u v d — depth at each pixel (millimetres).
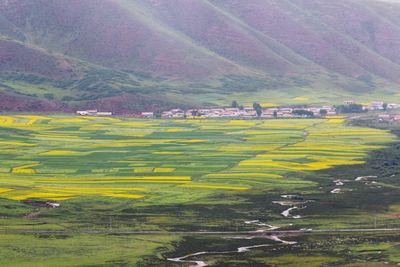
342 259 152125
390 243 164375
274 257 154875
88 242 168125
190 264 151000
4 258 155500
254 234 174750
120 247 164250
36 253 159250
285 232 176375
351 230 177500
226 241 168625
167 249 162500
